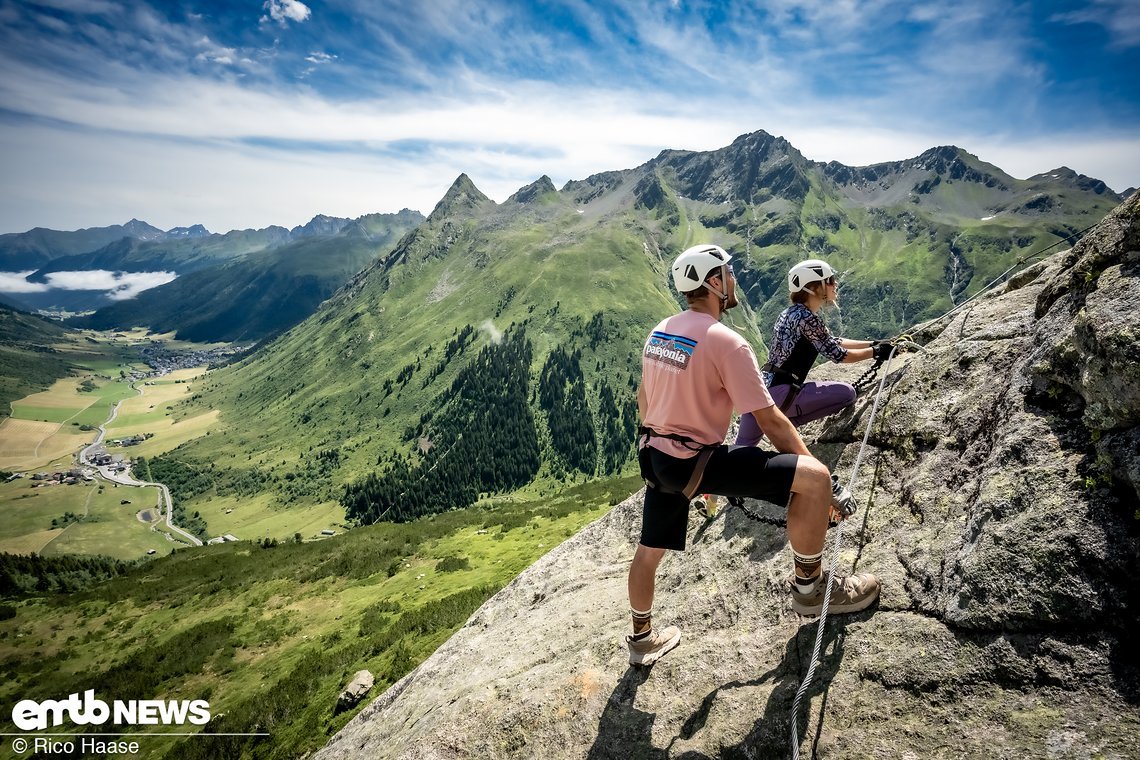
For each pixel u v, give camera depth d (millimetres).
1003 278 7000
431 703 7078
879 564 4656
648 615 4922
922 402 5730
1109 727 2834
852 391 6410
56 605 52094
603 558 9000
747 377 3807
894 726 3479
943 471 4938
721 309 4383
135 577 59969
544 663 6090
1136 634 3057
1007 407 4609
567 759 4598
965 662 3521
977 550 3869
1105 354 3557
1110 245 4238
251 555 60969
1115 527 3346
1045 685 3182
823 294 5965
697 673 4715
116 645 41281
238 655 33500
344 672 24594
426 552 47062
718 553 6262
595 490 72688
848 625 4262
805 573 4109
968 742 3180
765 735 3887
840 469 6039
